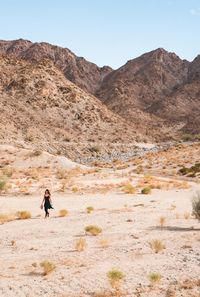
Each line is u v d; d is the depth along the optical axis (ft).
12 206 103.09
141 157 315.37
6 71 631.56
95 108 619.26
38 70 641.40
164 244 54.29
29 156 252.62
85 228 66.13
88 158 434.71
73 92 624.18
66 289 39.58
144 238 58.95
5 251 56.29
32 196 124.67
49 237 64.49
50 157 254.06
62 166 241.35
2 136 437.17
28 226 74.74
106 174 193.88
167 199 110.83
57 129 524.52
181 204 98.84
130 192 129.18
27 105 565.53
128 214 82.89
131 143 555.69
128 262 47.19
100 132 561.02
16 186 146.92
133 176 187.83
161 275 41.96
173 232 62.28
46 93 595.47
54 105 582.76
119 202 105.60
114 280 39.37
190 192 130.52
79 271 44.62
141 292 37.73
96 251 53.16
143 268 44.50
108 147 508.12
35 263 47.44
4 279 43.11
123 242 57.36
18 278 43.29
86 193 129.08
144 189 127.34
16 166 241.14
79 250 54.19
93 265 46.75
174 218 76.59
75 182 157.89
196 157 264.11
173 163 252.01
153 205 97.30
